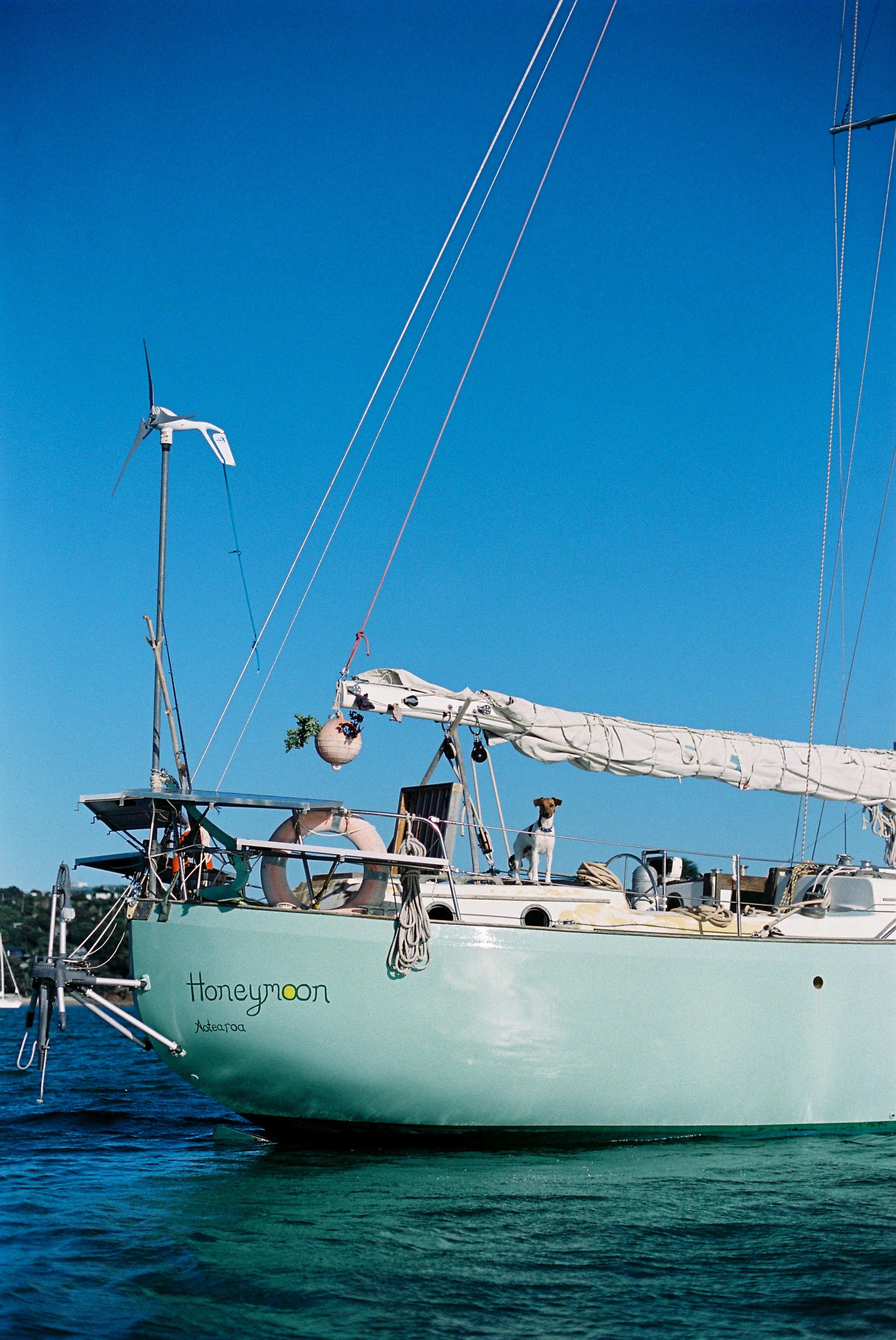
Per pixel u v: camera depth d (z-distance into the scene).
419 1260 8.84
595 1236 9.46
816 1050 13.45
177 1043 11.87
